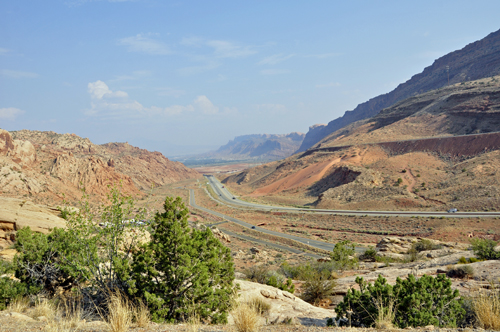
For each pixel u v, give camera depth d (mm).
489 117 163375
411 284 9320
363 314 9070
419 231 75312
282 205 144875
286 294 15414
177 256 10086
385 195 115438
